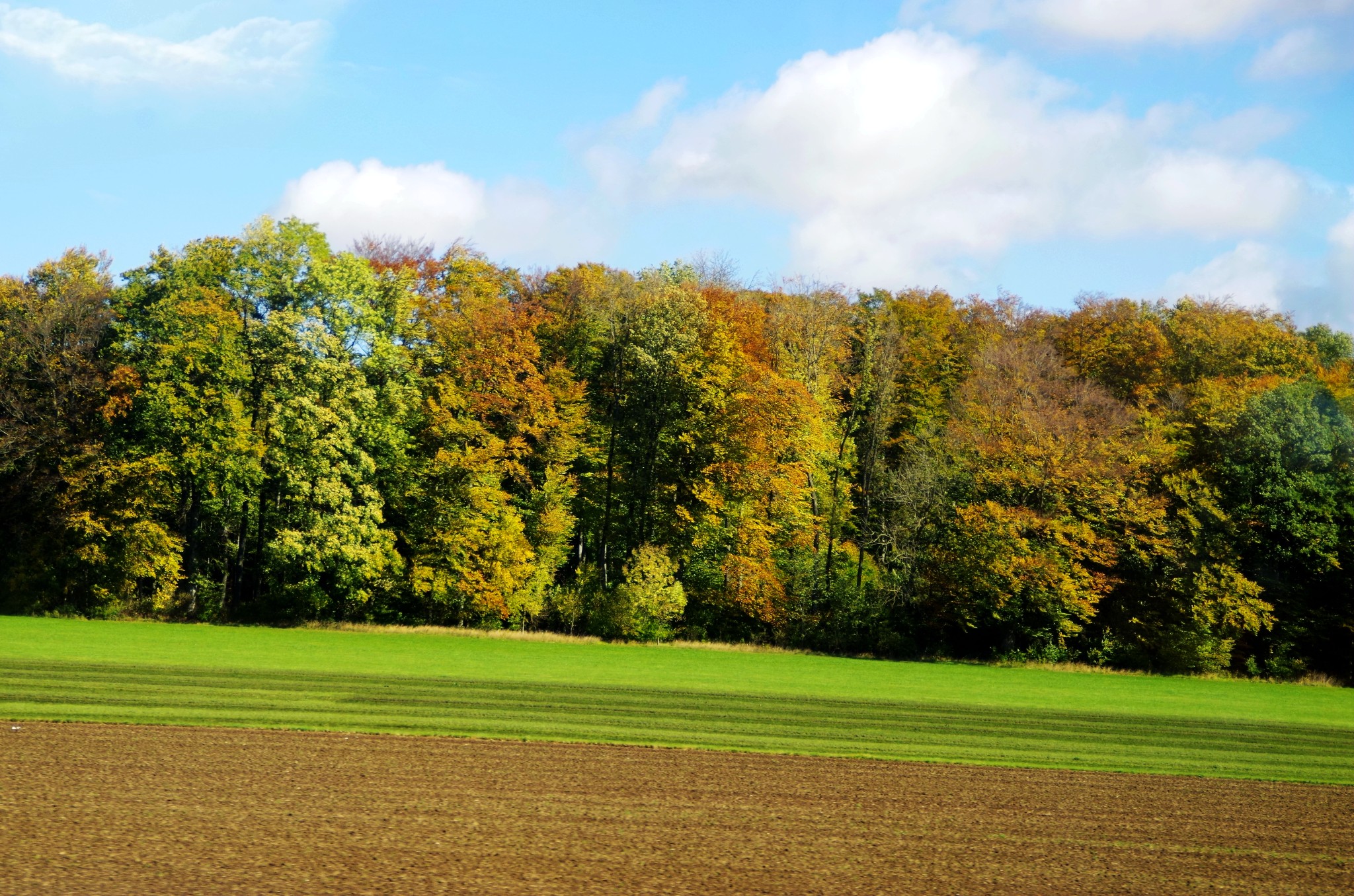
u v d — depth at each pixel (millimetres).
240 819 15883
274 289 56000
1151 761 24812
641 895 13242
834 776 21078
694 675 39594
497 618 56312
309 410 53188
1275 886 15227
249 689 28516
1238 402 56938
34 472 54688
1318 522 53719
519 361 58312
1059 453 54688
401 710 26250
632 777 20000
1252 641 55688
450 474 55438
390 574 55750
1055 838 17250
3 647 35812
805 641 57062
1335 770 24750
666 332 58406
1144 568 55688
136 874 13195
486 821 16375
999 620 55094
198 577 54688
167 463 53344
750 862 14961
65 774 18094
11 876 12953
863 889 14023
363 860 14141
